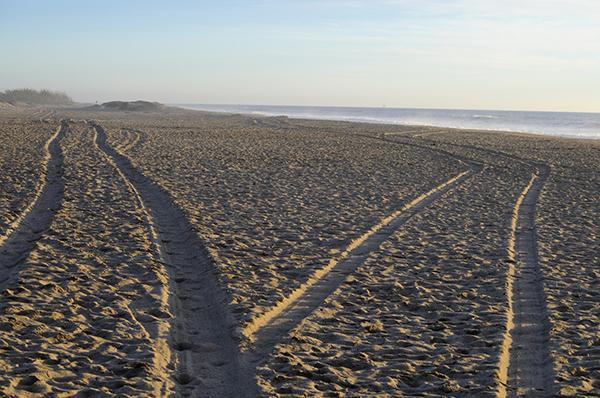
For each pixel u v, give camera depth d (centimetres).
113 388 500
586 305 755
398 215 1313
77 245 950
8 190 1401
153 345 591
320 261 925
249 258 925
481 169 2169
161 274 827
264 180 1731
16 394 469
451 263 941
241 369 556
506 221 1266
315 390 510
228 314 687
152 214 1232
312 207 1355
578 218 1319
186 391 509
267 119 6438
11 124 3972
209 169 1930
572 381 541
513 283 853
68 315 660
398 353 600
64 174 1673
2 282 771
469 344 629
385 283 830
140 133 3516
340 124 5556
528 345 637
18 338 591
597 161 2536
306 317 691
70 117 5862
